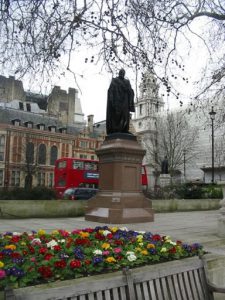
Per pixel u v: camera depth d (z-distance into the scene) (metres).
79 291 3.45
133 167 15.41
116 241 6.60
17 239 6.53
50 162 73.44
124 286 3.82
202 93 16.17
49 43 7.61
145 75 9.70
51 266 5.03
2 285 4.37
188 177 69.69
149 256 6.04
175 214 21.70
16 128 70.00
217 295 6.40
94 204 15.85
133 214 14.87
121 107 15.89
